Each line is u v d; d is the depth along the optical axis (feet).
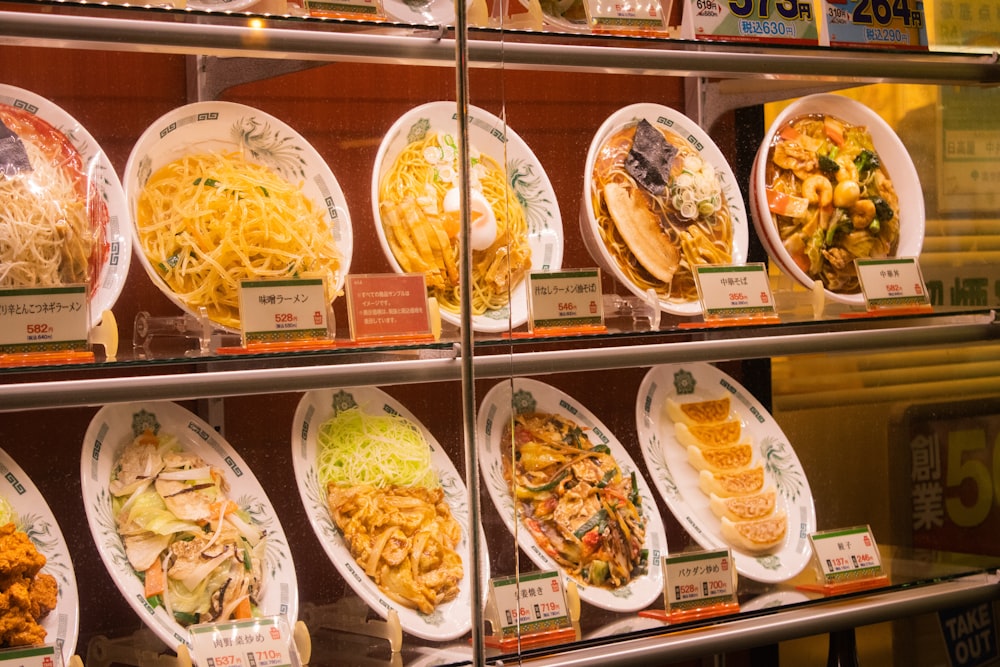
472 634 4.18
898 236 5.55
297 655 3.91
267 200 4.18
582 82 4.94
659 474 5.04
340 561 4.17
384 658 4.09
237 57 4.25
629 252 4.90
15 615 3.51
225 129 4.24
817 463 5.38
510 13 4.55
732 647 4.59
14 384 3.56
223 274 4.04
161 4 3.83
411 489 4.29
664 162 5.10
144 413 4.06
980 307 5.59
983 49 5.63
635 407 5.11
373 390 4.36
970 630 5.50
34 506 3.76
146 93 4.10
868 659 5.36
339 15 4.15
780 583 4.99
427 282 4.36
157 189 4.08
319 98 4.39
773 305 5.00
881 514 5.43
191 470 4.07
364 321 4.15
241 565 4.02
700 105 5.25
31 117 3.84
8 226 3.57
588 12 4.68
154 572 3.88
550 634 4.40
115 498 3.93
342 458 4.30
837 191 5.40
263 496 4.16
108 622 3.78
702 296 4.89
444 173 4.53
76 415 3.89
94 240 3.81
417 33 4.24
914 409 5.58
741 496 5.10
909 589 5.17
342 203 4.38
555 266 4.78
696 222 5.11
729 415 5.32
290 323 4.01
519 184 4.76
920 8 5.41
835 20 5.20
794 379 5.46
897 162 5.61
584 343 4.59
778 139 5.40
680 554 4.79
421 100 4.56
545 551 4.57
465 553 4.29
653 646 4.44
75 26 3.65
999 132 5.62
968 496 5.65
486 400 4.39
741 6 4.99
